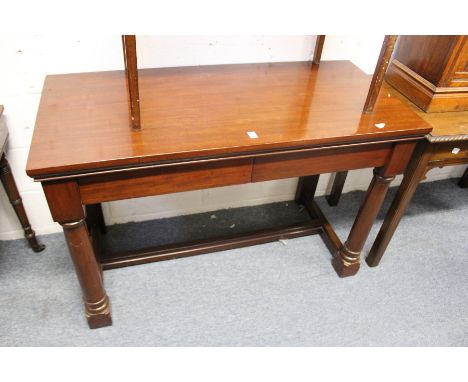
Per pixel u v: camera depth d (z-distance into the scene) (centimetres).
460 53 122
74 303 137
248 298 143
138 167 92
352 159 116
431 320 141
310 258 161
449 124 124
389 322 139
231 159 101
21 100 127
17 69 121
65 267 150
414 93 136
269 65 142
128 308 137
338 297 146
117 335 128
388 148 117
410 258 166
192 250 155
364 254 166
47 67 124
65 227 98
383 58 104
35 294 139
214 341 129
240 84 126
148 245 162
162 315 135
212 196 178
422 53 133
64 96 110
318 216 174
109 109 106
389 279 156
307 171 113
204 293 144
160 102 111
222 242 158
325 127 106
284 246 166
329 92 126
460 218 191
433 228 183
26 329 128
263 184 182
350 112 115
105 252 157
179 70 132
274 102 117
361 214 136
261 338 131
